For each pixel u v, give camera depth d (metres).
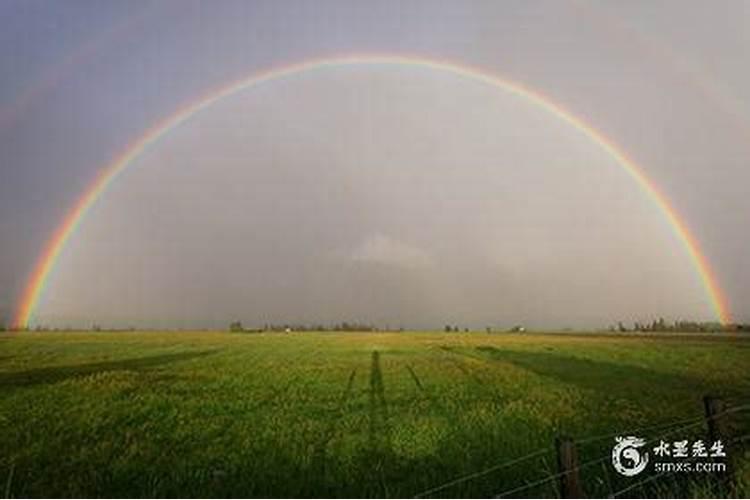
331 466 17.27
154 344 95.50
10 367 52.81
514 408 27.66
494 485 14.88
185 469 17.12
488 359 64.25
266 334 172.25
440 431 22.16
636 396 32.44
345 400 31.77
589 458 17.02
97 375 44.34
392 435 21.61
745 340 116.69
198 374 46.44
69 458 18.72
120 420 25.80
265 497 14.32
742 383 39.88
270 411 28.03
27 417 26.59
